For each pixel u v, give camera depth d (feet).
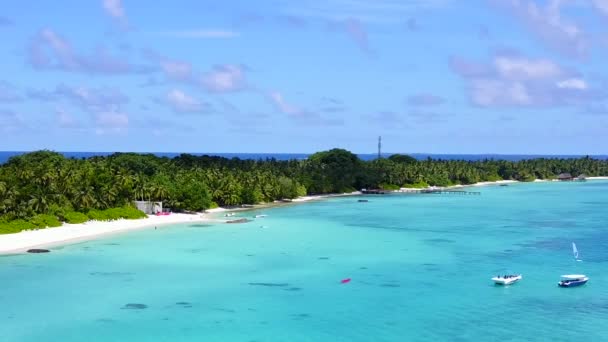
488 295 296.71
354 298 291.79
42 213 485.56
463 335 239.91
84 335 238.07
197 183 637.71
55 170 561.84
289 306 278.26
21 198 479.82
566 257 394.73
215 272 344.69
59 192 515.50
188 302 283.18
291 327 249.14
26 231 458.50
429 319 259.39
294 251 413.80
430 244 446.60
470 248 428.56
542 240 466.70
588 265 367.45
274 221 586.45
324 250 418.72
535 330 245.04
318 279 329.93
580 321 256.32
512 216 636.07
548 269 356.18
